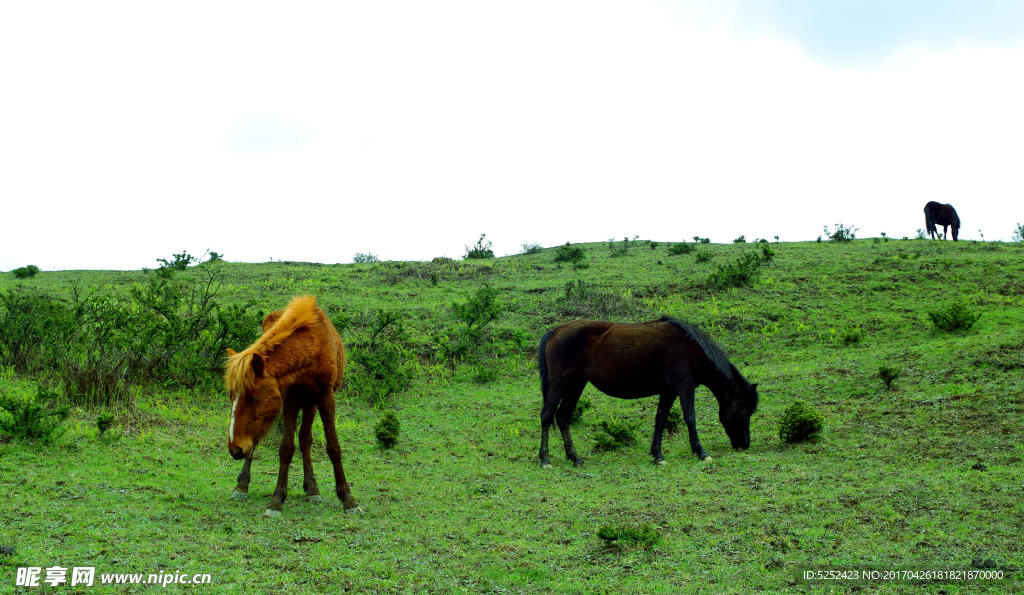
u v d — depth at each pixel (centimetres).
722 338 1659
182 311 1667
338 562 519
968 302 1811
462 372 1496
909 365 1268
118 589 446
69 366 1053
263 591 458
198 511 624
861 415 1048
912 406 1053
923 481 719
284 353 623
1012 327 1523
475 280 2333
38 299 1333
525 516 668
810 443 947
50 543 509
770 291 2027
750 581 493
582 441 1068
